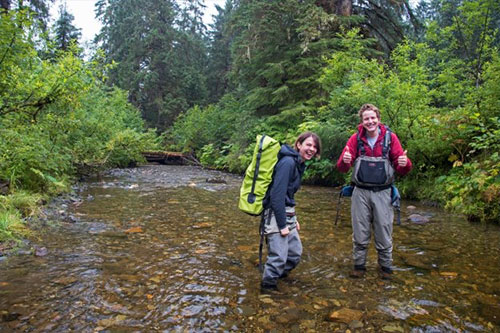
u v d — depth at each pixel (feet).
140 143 52.54
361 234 10.34
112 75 98.58
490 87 21.83
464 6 24.81
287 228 8.97
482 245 13.28
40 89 18.47
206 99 102.42
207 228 15.69
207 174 44.93
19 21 15.44
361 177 9.97
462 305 8.32
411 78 26.40
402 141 26.17
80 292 8.63
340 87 33.42
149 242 13.30
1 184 17.62
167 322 7.32
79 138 35.19
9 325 6.97
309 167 35.17
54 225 15.17
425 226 16.37
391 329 7.18
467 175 20.74
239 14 50.67
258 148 9.29
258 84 51.67
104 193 25.38
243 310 7.93
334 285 9.45
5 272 9.80
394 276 10.14
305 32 38.81
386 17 46.39
